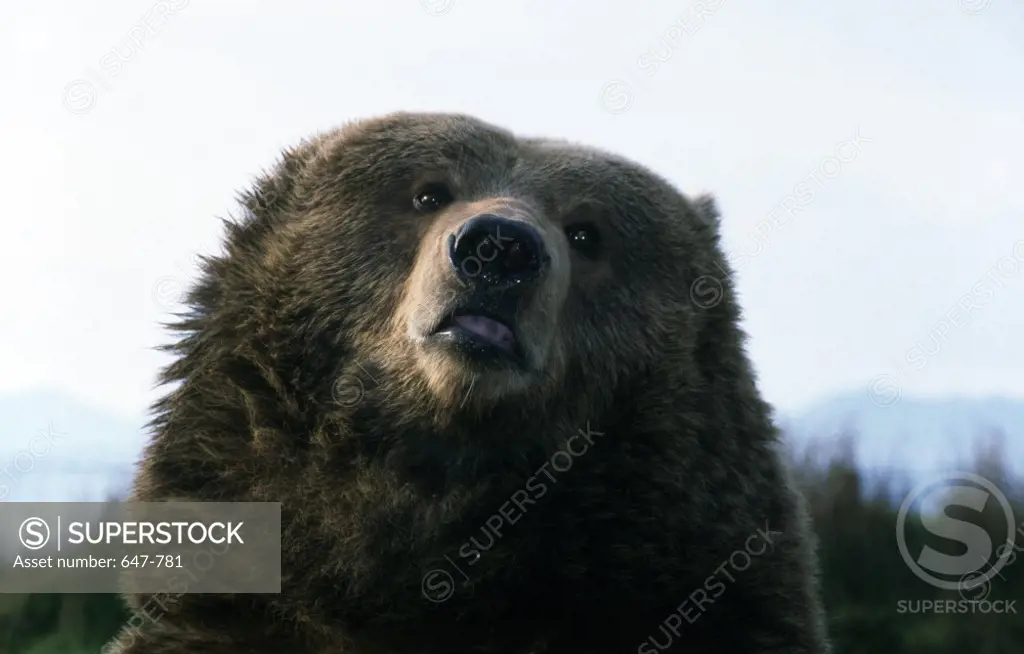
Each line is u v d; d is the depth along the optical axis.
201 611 9.07
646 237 9.98
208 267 9.70
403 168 9.77
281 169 10.24
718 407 9.71
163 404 9.42
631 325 9.68
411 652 9.16
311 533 9.09
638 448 9.30
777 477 9.83
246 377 9.29
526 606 9.15
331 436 9.22
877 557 14.70
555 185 9.78
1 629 12.47
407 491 9.17
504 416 9.10
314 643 9.15
